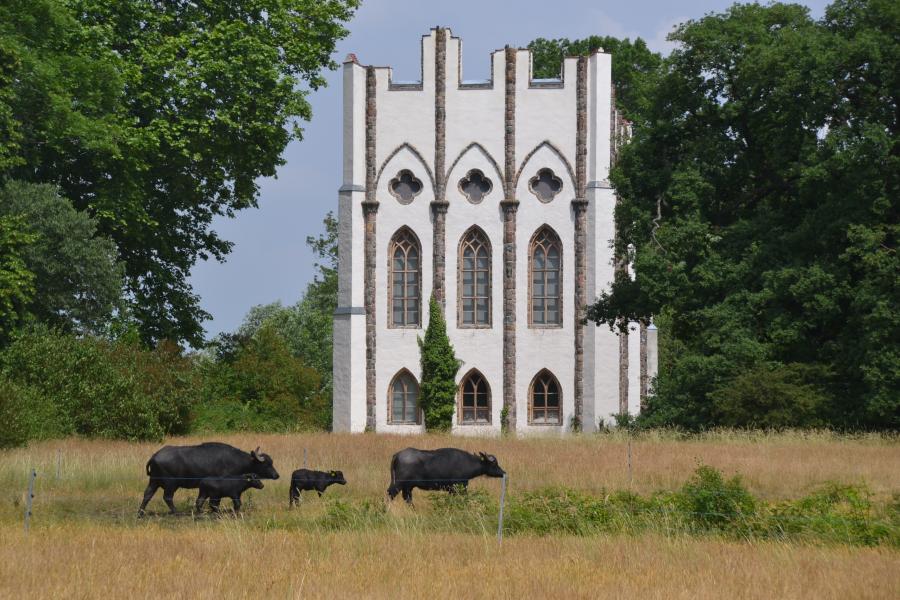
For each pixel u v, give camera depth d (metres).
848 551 17.94
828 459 32.81
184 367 47.75
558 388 64.19
